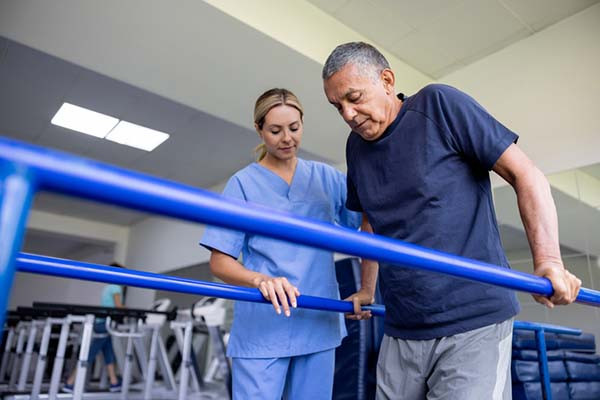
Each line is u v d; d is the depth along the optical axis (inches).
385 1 118.6
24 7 98.0
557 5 118.9
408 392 38.3
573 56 119.8
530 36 129.6
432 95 37.5
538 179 32.9
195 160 210.7
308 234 19.0
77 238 300.8
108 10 99.0
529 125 125.0
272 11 110.5
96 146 200.8
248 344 46.2
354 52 38.7
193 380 177.2
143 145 197.8
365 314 49.6
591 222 112.0
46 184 13.0
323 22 122.1
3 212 12.0
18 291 357.1
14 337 204.4
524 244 121.0
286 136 47.5
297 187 51.7
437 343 36.0
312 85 126.1
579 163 113.7
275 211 18.2
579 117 115.6
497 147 34.3
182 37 108.0
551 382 91.8
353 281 86.8
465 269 25.6
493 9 120.0
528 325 67.6
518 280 27.6
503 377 33.6
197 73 122.2
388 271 39.0
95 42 110.3
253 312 47.0
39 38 109.0
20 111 172.7
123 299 285.1
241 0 105.0
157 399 149.4
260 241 49.1
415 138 37.7
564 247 116.6
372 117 38.8
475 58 140.0
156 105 164.2
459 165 37.1
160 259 261.7
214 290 39.6
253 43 110.3
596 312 110.6
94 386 183.6
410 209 37.8
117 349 167.2
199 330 183.8
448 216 36.2
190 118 172.4
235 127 177.0
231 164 212.7
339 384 87.7
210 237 47.0
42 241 346.3
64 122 180.4
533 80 126.6
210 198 16.2
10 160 12.4
